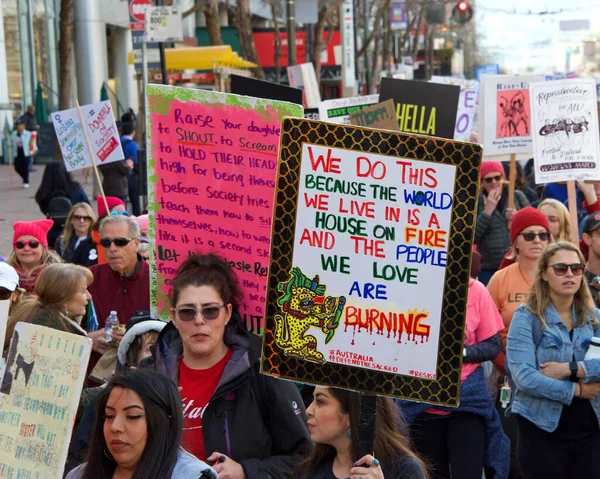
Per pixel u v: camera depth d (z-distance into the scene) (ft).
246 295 19.66
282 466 17.33
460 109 57.93
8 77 138.41
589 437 23.15
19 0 140.46
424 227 15.06
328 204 15.19
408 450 16.01
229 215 19.80
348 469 15.75
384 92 31.91
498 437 25.05
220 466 16.89
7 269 21.25
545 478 23.45
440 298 15.03
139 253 29.14
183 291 17.54
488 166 41.63
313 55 128.88
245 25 105.60
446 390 15.01
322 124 15.14
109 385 14.57
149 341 20.01
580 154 36.42
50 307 22.44
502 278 29.50
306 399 23.43
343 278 15.16
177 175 19.89
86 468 14.90
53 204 53.16
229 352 18.12
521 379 23.18
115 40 176.65
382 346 15.08
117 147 41.78
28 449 14.42
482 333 25.26
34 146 125.59
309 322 15.17
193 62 102.99
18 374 14.67
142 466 14.32
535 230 28.78
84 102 150.92
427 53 246.47
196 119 19.76
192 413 17.72
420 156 15.05
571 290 23.27
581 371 22.68
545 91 36.70
